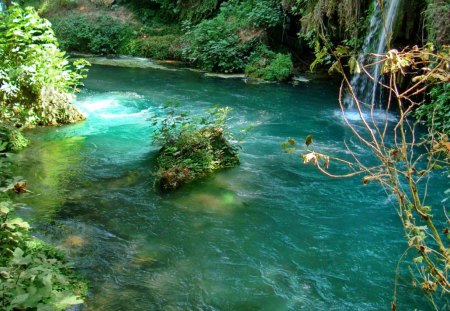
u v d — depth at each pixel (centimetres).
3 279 304
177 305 360
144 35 1688
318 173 640
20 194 538
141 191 567
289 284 394
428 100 937
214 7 1622
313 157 219
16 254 307
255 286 390
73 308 342
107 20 1730
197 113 939
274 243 460
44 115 807
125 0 1836
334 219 511
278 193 575
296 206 541
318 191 583
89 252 425
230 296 375
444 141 212
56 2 1853
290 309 362
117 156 683
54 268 371
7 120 750
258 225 494
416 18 967
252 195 567
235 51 1378
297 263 427
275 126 873
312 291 386
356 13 1084
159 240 457
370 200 558
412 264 424
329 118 931
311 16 1171
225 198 556
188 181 596
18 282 297
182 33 1681
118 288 375
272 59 1345
